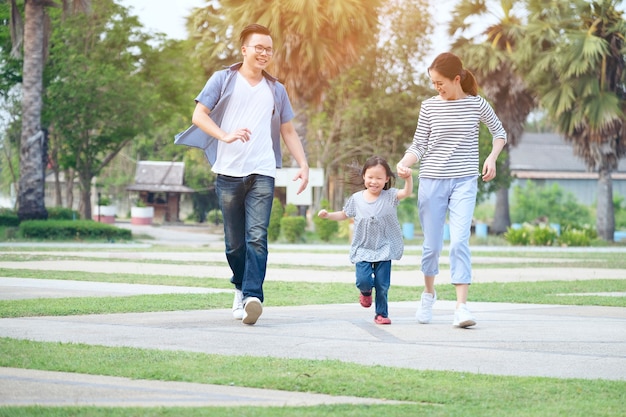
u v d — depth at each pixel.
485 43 37.19
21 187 28.39
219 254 18.67
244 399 4.15
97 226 27.09
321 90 33.38
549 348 5.91
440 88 7.37
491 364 5.26
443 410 3.92
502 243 31.88
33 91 28.42
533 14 34.56
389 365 5.18
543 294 10.05
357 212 7.39
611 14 33.75
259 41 7.31
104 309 7.82
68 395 4.20
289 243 28.83
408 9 40.91
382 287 7.23
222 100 7.32
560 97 33.47
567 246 30.44
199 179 64.38
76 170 38.94
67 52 36.22
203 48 39.09
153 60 41.16
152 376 4.65
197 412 3.80
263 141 7.36
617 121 33.56
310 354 5.55
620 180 55.88
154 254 18.36
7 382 4.48
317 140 41.22
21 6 36.59
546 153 58.41
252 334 6.42
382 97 40.56
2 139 42.69
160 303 8.34
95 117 36.28
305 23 31.02
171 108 42.19
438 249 7.32
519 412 3.90
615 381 4.67
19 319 7.18
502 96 37.88
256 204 7.25
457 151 7.34
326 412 3.83
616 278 13.02
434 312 8.25
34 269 13.10
